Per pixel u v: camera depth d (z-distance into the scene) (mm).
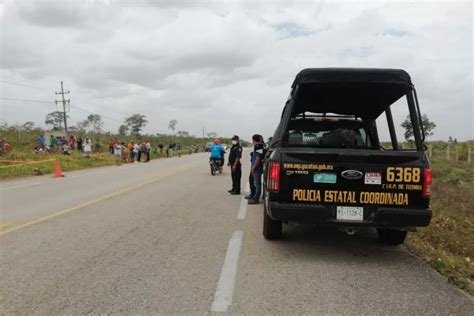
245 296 4059
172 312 3672
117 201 10039
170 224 7391
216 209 9047
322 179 5215
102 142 49000
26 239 6211
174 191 12141
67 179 15898
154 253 5508
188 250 5668
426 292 4238
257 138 10227
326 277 4656
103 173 19031
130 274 4656
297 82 5562
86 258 5262
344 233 6930
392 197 5141
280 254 5570
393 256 5598
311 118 7059
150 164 27312
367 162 5168
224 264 5059
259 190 9984
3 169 18203
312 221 5188
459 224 8141
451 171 20000
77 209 8836
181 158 38094
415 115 5375
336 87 5992
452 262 5211
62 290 4164
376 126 7496
